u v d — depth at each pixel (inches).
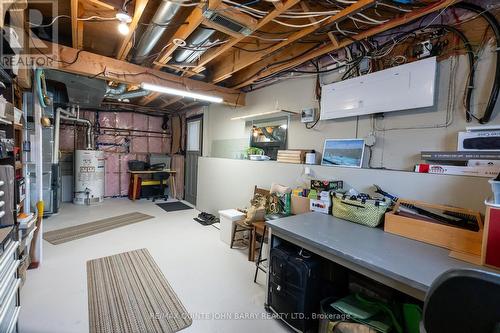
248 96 166.9
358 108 96.5
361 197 82.9
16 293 60.0
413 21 82.6
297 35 93.7
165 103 237.1
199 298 85.2
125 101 249.1
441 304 32.3
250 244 117.3
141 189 256.4
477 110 70.9
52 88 183.3
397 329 57.6
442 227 61.2
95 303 79.5
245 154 157.8
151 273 100.6
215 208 181.9
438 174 71.7
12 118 71.7
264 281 97.8
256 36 98.0
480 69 70.6
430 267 49.5
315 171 108.7
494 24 66.7
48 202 180.1
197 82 148.9
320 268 71.1
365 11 85.4
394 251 57.6
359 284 74.0
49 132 179.6
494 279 27.6
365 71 98.4
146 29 98.0
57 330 67.3
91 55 113.1
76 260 109.7
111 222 170.7
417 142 83.3
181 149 271.1
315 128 119.5
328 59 112.7
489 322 28.5
